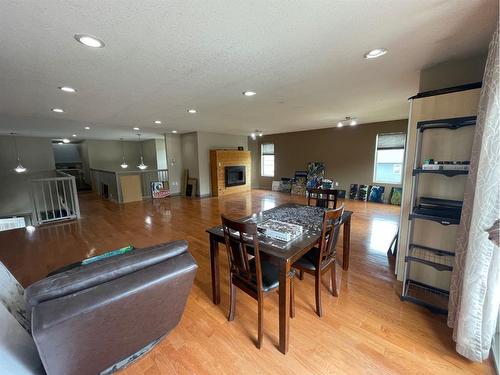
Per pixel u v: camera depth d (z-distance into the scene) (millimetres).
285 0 1217
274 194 7676
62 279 1055
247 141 8922
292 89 2836
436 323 1765
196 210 5656
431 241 2094
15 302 1306
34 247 3516
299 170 7828
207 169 7590
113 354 1331
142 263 1270
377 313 1889
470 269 1338
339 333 1684
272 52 1841
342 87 2775
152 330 1475
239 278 1723
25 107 3426
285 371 1396
